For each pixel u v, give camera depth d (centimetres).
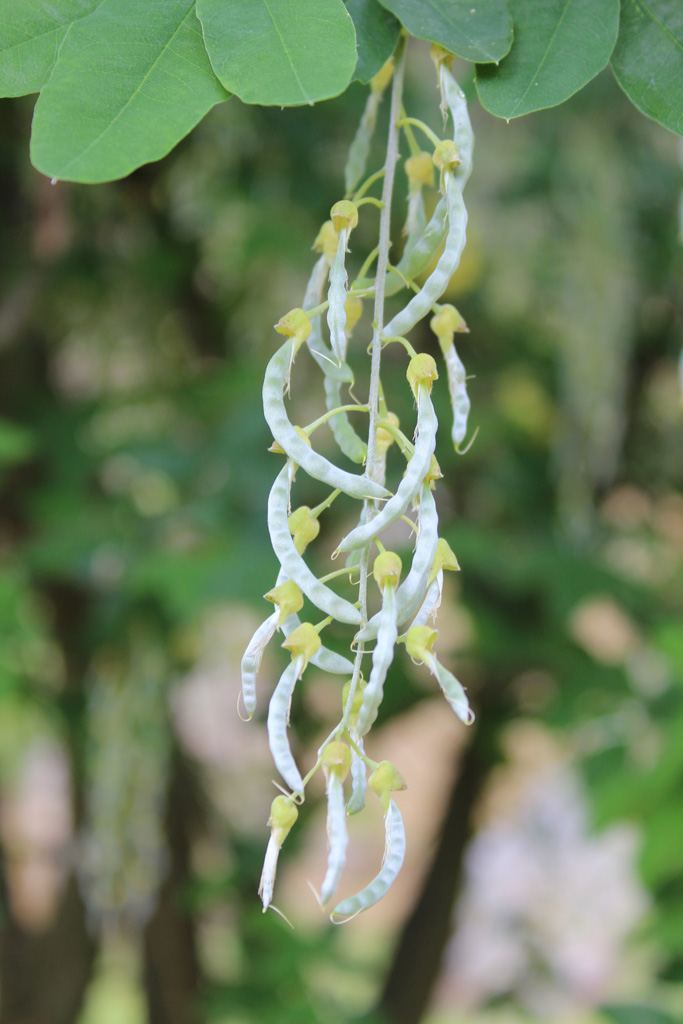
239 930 300
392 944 420
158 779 261
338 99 233
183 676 318
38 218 294
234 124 267
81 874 292
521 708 320
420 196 88
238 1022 264
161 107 72
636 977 333
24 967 360
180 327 337
